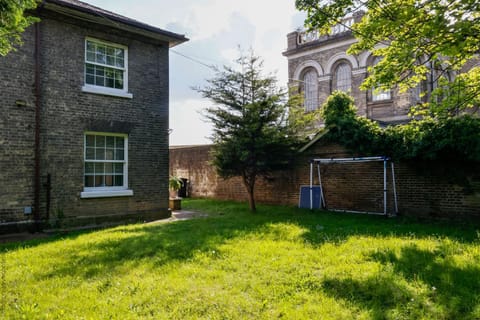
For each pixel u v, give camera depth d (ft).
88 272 16.34
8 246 22.61
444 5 19.84
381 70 28.50
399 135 34.24
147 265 17.40
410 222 30.76
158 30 35.99
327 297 12.92
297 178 45.60
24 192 28.27
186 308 12.09
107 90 33.45
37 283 14.90
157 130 37.50
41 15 29.53
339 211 39.24
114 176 34.27
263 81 39.06
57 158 30.12
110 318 11.47
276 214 37.83
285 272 15.79
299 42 76.84
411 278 14.53
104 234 26.58
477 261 16.58
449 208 31.63
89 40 32.89
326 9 27.81
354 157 38.81
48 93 29.78
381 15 24.17
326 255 18.44
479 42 20.30
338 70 70.38
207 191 60.90
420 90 57.31
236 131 39.11
